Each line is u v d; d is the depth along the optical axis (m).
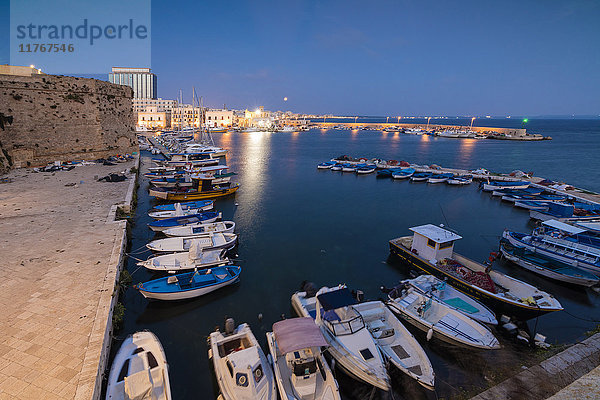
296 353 12.35
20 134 42.62
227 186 40.88
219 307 17.20
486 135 151.38
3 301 14.04
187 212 29.83
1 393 9.59
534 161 77.31
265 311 16.95
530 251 23.47
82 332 12.33
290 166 65.75
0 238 20.69
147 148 78.88
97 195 31.17
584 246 21.89
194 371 12.96
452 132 160.88
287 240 26.36
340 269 21.70
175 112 162.12
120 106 57.41
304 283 19.59
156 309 16.80
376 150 98.56
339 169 61.09
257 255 23.48
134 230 27.20
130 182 37.28
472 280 18.00
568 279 19.97
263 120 198.50
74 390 9.78
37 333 12.18
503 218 34.41
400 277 20.80
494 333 15.69
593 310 18.06
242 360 11.48
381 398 11.97
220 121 172.88
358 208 36.53
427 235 20.62
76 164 47.12
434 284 17.89
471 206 38.88
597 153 92.56
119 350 12.62
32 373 10.38
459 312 15.36
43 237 21.05
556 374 11.80
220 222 26.55
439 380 12.71
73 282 15.71
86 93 50.16
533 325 16.61
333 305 13.96
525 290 17.17
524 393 10.98
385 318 15.37
